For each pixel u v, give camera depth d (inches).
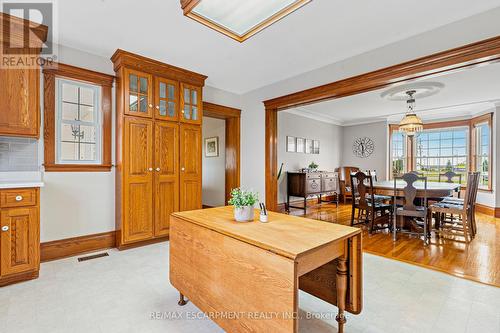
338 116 279.9
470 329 63.7
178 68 137.0
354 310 60.5
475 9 89.1
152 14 91.9
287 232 57.9
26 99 93.0
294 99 155.6
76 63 117.6
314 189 236.5
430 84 164.6
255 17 72.9
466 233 137.3
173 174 135.8
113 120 127.4
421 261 111.4
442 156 265.0
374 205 165.3
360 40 111.5
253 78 159.5
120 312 70.3
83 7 87.4
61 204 113.2
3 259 83.7
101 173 124.3
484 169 229.0
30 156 106.2
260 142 178.2
